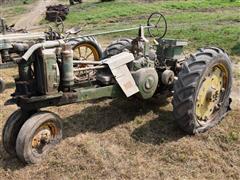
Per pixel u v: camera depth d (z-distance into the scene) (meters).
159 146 4.26
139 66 4.77
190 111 4.30
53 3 34.66
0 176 3.79
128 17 20.27
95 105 5.59
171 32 12.59
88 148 4.21
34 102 3.88
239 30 11.82
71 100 4.11
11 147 4.07
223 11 18.86
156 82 4.80
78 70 4.30
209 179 3.68
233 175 3.72
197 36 11.43
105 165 3.90
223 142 4.37
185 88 4.29
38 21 24.03
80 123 4.99
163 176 3.72
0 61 6.38
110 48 5.87
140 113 5.19
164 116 5.07
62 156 4.06
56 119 4.06
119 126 4.82
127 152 4.18
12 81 7.44
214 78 4.71
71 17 22.09
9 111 5.67
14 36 6.54
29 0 38.81
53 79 3.89
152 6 22.39
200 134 4.52
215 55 4.51
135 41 4.98
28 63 3.84
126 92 4.47
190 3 22.17
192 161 3.97
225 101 4.91
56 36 6.61
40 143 3.97
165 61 5.27
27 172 3.82
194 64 4.42
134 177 3.71
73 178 3.72
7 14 29.70
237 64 7.93
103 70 4.55
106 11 22.69
